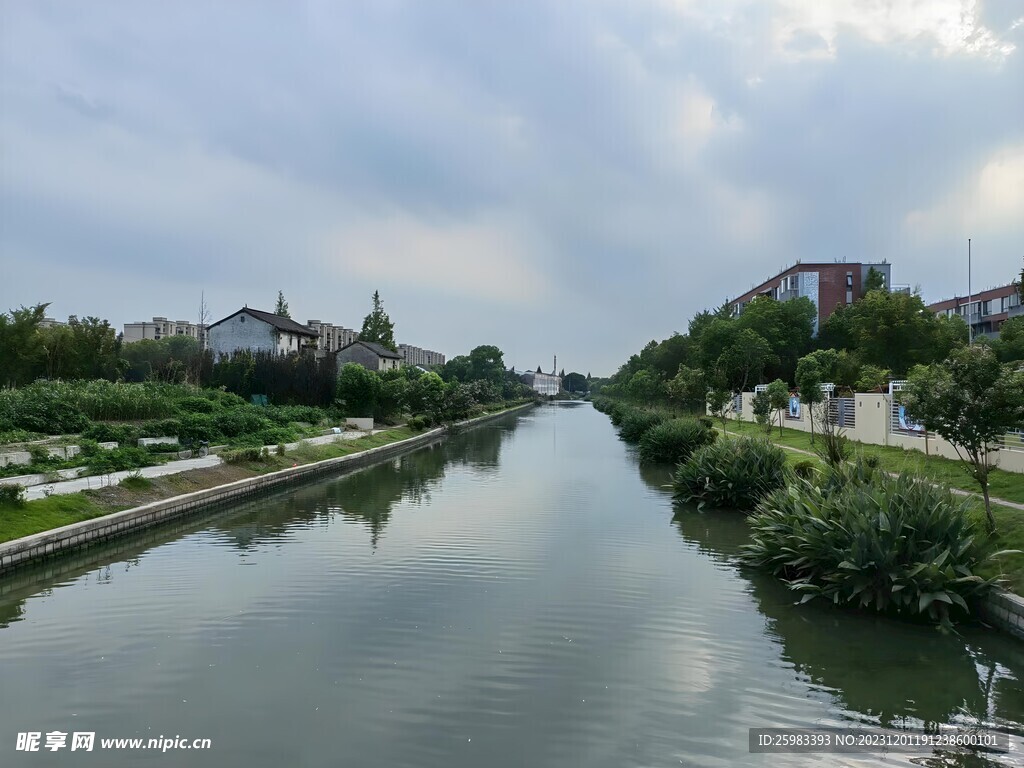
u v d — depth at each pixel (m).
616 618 7.97
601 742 5.24
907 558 7.92
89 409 21.25
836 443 14.45
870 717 5.64
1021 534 8.75
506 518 14.20
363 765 4.90
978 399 8.80
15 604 8.49
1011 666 6.62
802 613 8.10
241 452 18.67
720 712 5.72
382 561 10.56
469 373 92.75
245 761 4.96
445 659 6.79
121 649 7.07
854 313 44.84
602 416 75.69
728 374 36.34
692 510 15.13
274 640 7.30
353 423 34.28
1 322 27.86
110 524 11.55
